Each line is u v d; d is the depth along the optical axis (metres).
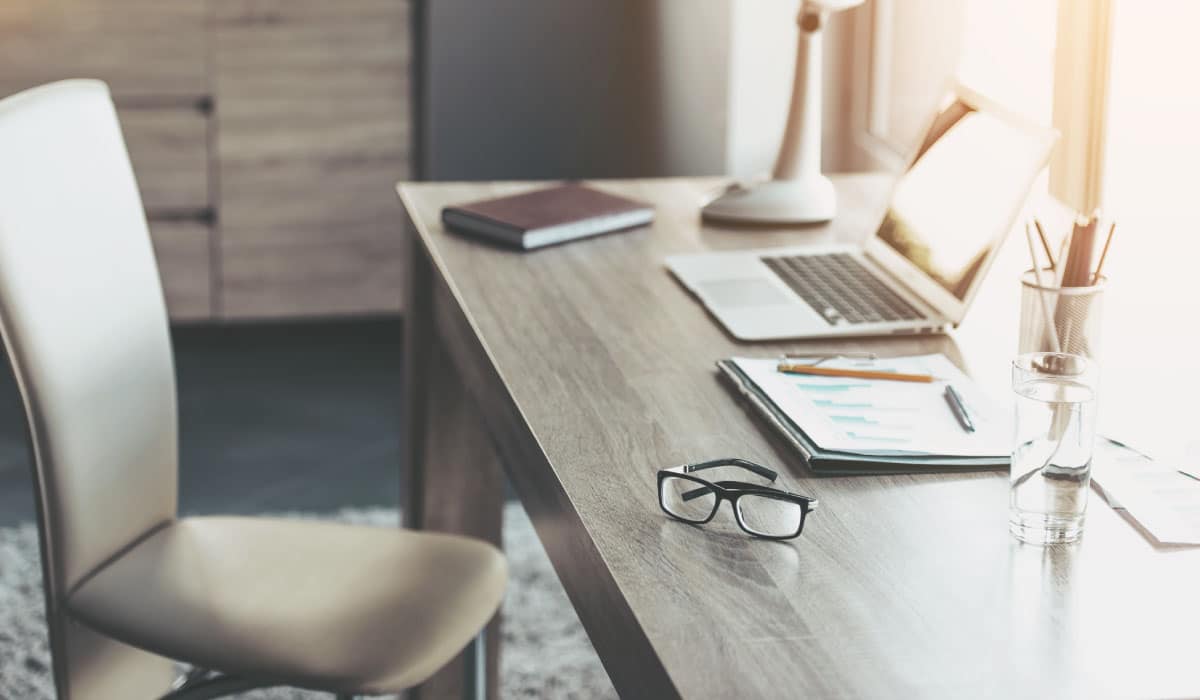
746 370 1.34
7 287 1.37
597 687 2.15
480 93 3.48
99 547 1.49
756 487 1.02
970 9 2.37
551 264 1.73
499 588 1.57
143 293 1.56
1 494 2.88
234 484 2.95
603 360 1.40
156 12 3.54
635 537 1.02
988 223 1.47
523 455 1.35
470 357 1.61
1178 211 1.52
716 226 1.92
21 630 2.26
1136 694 0.84
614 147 3.49
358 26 3.63
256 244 3.75
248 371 3.65
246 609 1.46
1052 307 1.17
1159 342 1.46
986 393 1.30
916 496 1.10
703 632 0.89
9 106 1.41
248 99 3.64
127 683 1.53
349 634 1.42
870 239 1.75
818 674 0.85
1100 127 1.20
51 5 3.48
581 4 3.42
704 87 3.21
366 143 3.72
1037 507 1.02
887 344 1.46
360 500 2.88
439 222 1.91
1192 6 1.50
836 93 3.08
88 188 1.49
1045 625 0.91
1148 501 1.10
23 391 1.39
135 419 1.54
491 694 2.01
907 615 0.92
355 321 3.95
